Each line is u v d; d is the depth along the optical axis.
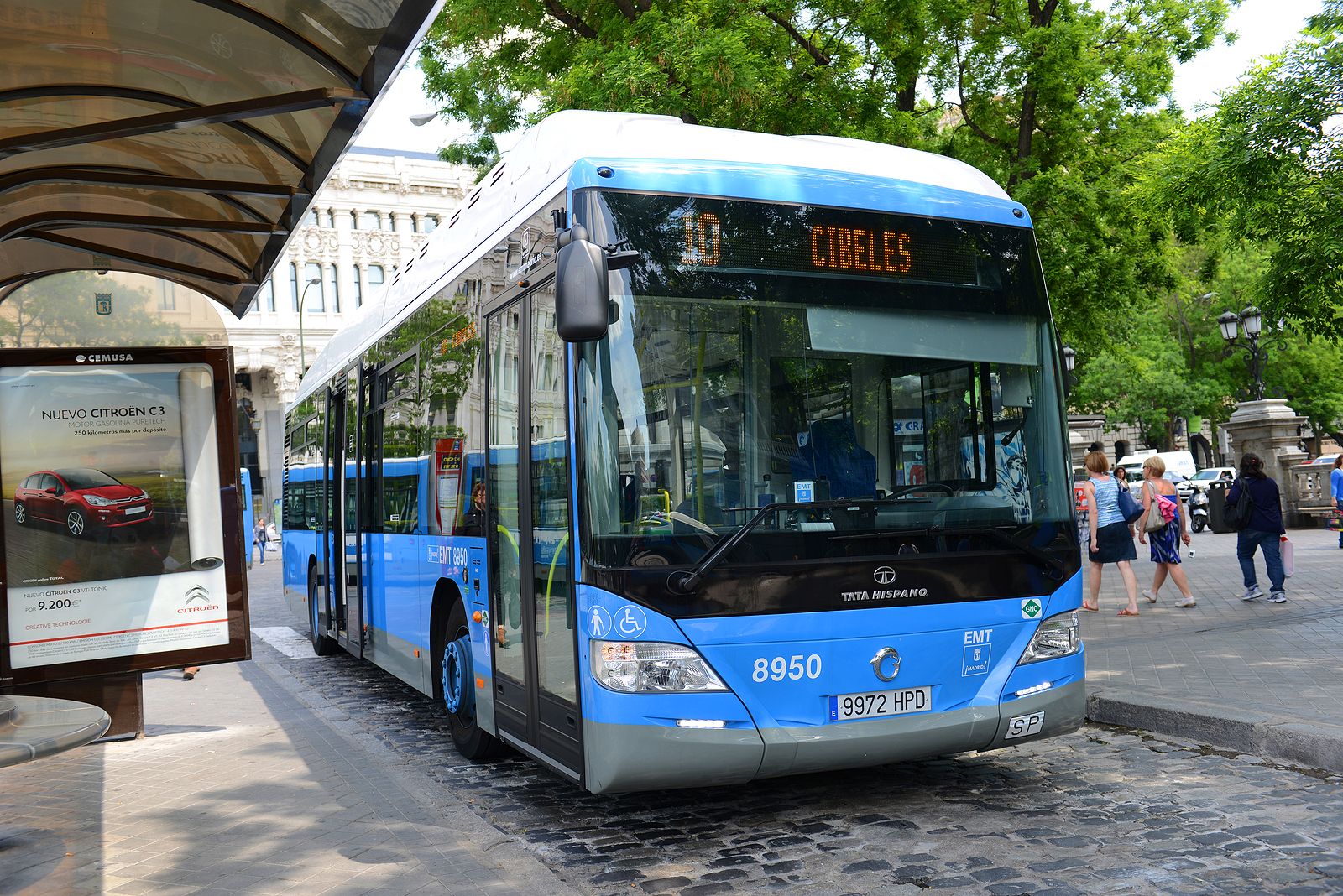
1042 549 5.68
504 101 16.69
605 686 5.01
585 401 5.14
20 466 8.02
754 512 5.19
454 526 7.36
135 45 5.95
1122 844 5.14
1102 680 8.55
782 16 15.09
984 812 5.75
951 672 5.42
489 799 6.50
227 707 9.73
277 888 4.82
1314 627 10.79
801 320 5.45
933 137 17.14
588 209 5.30
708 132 5.87
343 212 74.31
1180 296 41.91
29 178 7.05
